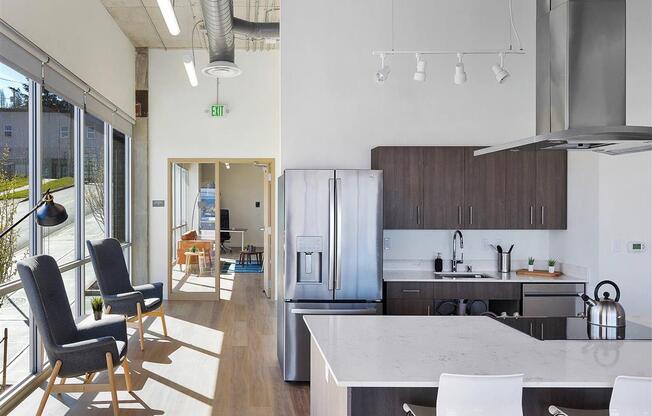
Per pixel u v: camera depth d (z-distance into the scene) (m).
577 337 3.12
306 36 5.62
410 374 2.41
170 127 8.69
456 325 3.42
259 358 5.61
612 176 5.05
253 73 8.77
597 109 3.32
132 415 4.09
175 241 8.97
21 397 4.40
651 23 5.07
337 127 5.65
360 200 4.92
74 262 5.69
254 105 8.77
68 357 3.80
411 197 5.39
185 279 8.84
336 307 4.89
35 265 3.95
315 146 5.63
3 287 3.96
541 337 3.12
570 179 5.50
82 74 5.77
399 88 5.69
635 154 5.05
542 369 2.51
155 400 4.41
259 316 7.60
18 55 4.15
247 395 4.55
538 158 5.51
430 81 5.72
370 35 5.68
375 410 2.65
